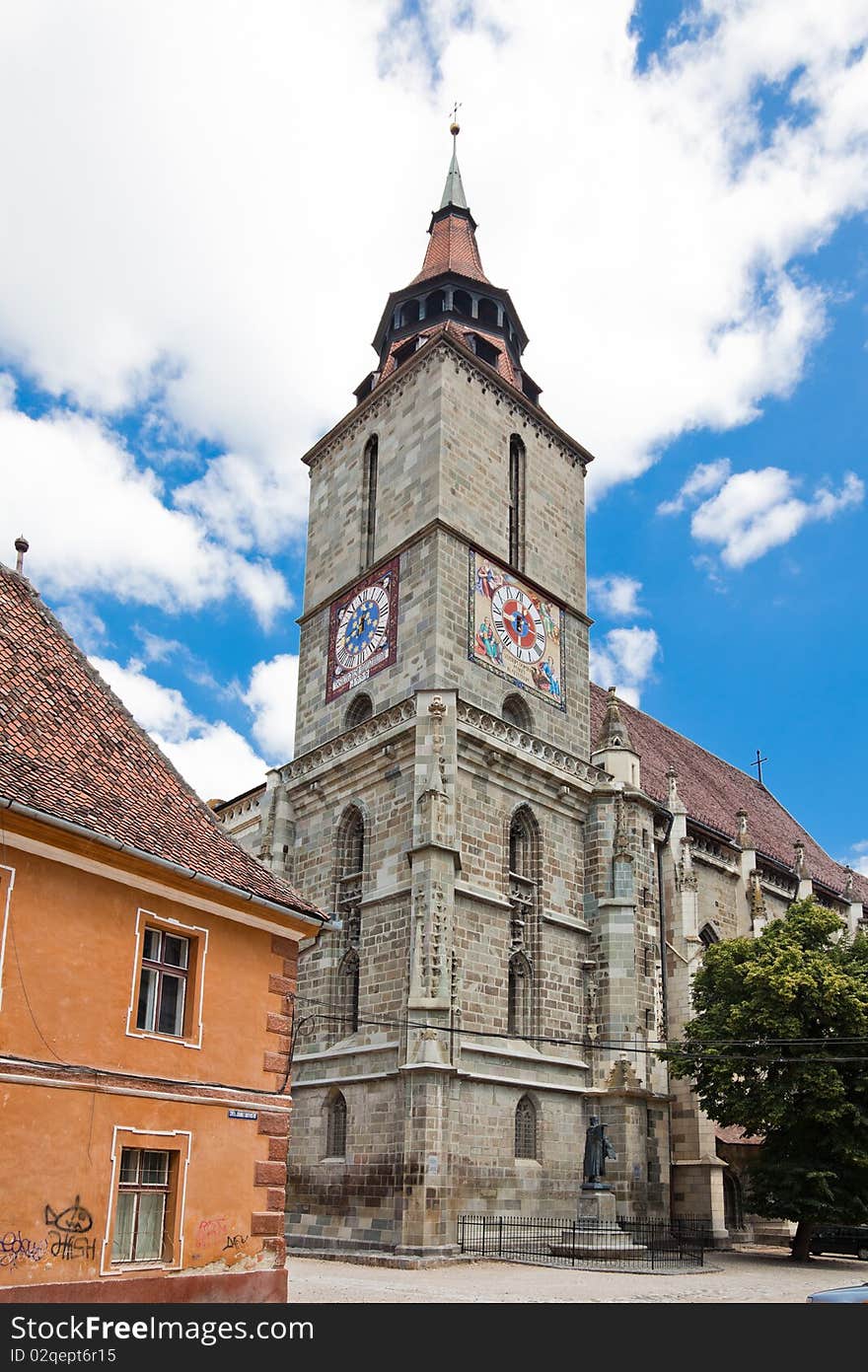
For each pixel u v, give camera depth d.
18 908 21.44
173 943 25.00
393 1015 42.12
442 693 44.69
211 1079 24.69
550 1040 43.62
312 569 57.44
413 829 43.06
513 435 55.41
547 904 47.44
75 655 29.75
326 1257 39.06
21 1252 20.08
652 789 59.59
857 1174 42.56
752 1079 43.81
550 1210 42.66
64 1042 21.70
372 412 56.38
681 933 53.03
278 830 50.66
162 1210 23.23
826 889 70.62
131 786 26.77
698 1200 46.97
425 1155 37.81
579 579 56.72
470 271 60.50
